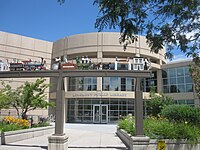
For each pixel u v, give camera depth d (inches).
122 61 530.3
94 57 1449.3
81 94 1346.0
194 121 552.7
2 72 457.1
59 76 431.5
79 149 435.2
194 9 224.5
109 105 1346.0
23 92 714.8
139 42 1450.5
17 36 1505.9
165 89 1486.2
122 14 200.1
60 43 1550.2
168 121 525.7
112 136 677.3
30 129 610.2
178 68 1448.1
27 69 492.1
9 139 506.6
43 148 430.6
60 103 413.4
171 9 216.4
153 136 397.1
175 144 379.6
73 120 1387.8
